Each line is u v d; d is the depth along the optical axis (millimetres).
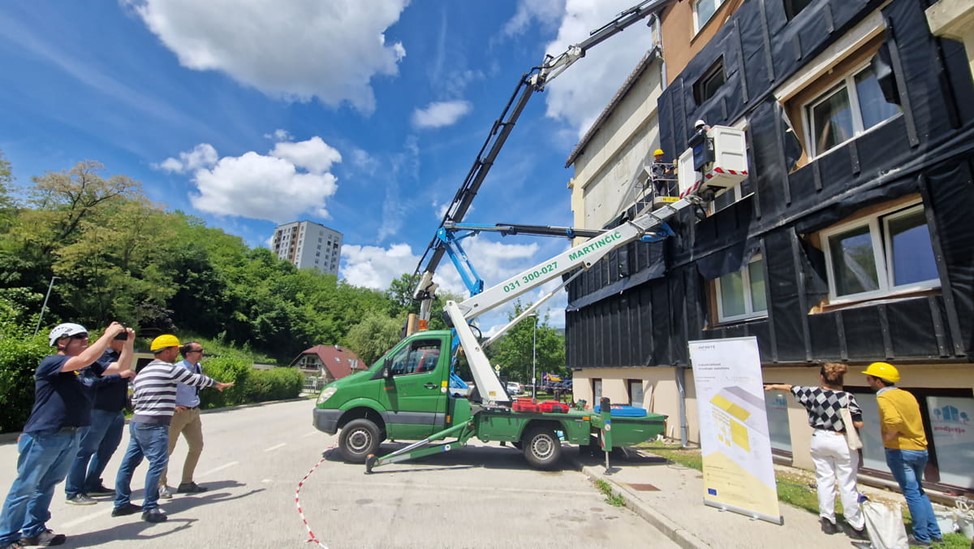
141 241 34125
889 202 6414
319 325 69812
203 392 20266
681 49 13008
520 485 7145
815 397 4980
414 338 8875
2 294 24391
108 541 4312
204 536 4512
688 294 10812
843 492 4738
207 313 54750
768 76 8656
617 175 17156
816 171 7504
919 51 5945
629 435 8430
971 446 5582
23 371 11242
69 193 32594
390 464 8406
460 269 11352
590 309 16391
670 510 5504
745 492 5359
